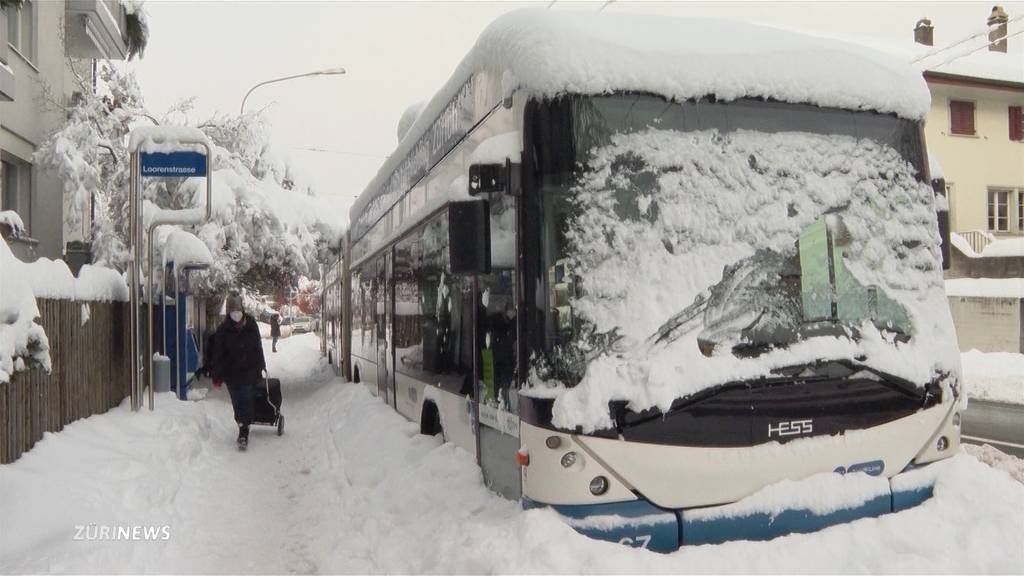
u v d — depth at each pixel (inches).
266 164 651.5
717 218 188.5
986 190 1131.3
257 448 408.2
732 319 185.0
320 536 252.4
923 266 205.6
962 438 438.6
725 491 179.2
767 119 196.2
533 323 185.2
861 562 174.2
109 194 589.3
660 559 168.7
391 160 402.9
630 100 188.4
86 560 202.5
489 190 190.4
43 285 297.1
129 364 451.8
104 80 598.5
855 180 201.2
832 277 194.1
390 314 399.5
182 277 553.9
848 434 188.7
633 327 180.1
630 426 175.8
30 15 587.5
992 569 169.2
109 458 289.9
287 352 1497.3
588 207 183.9
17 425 263.9
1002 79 1100.5
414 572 196.9
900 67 214.1
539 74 187.5
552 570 165.2
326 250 681.0
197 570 219.9
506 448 210.4
